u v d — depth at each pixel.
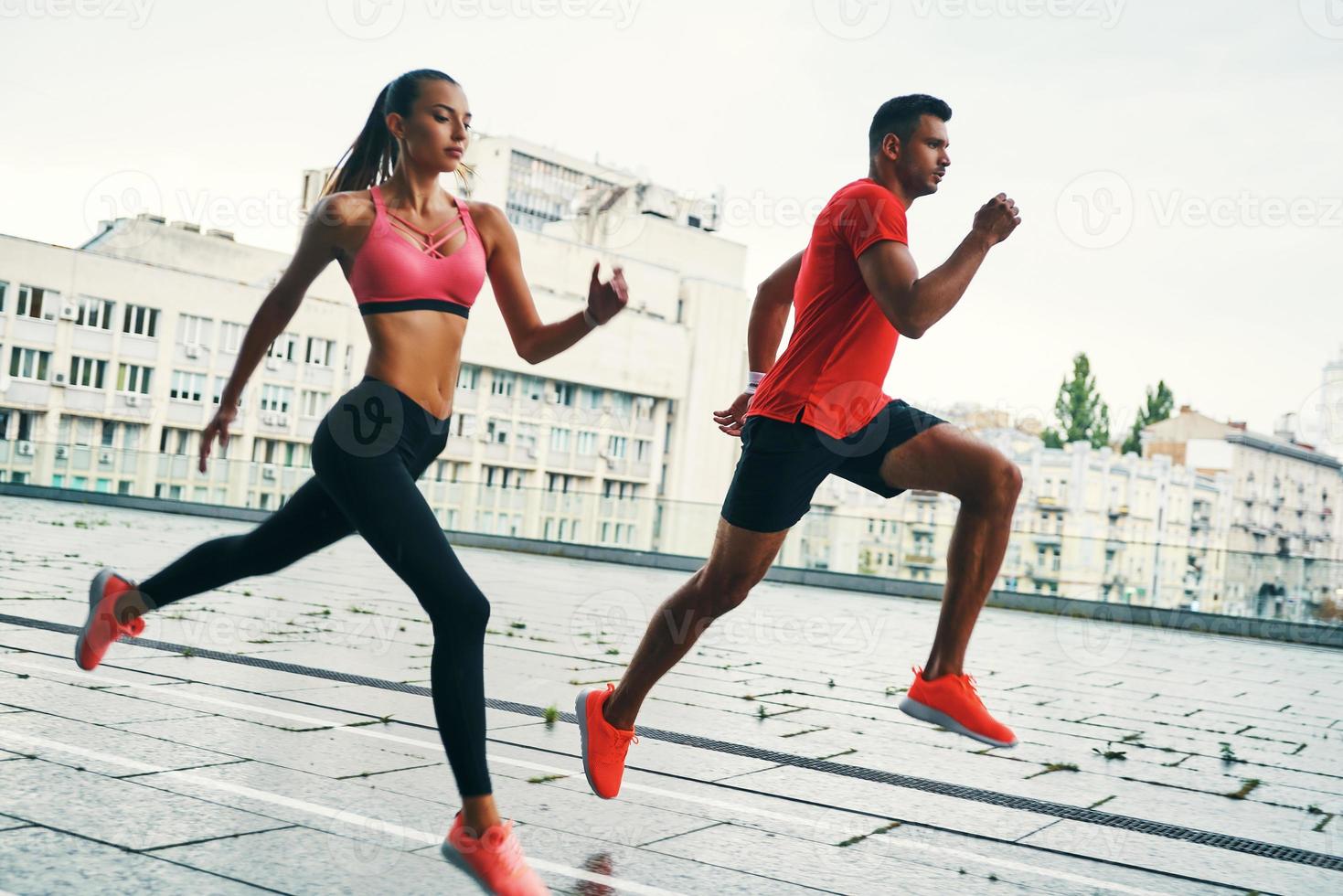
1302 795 4.35
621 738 3.21
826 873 2.92
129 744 3.65
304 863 2.68
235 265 56.09
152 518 21.44
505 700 5.16
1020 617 15.34
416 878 2.64
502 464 66.31
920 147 3.07
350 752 3.80
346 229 2.76
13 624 6.05
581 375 68.31
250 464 24.81
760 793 3.73
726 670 7.00
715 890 2.72
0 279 51.31
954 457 3.01
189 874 2.54
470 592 2.62
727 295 73.56
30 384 52.06
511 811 3.27
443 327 2.80
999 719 5.82
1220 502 76.44
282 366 55.50
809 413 3.00
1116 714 6.31
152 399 54.16
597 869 2.81
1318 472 81.56
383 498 2.64
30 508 20.61
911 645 9.62
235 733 3.94
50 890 2.38
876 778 4.09
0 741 3.56
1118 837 3.49
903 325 2.80
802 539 19.36
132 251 53.91
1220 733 5.84
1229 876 3.15
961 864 3.08
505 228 3.01
